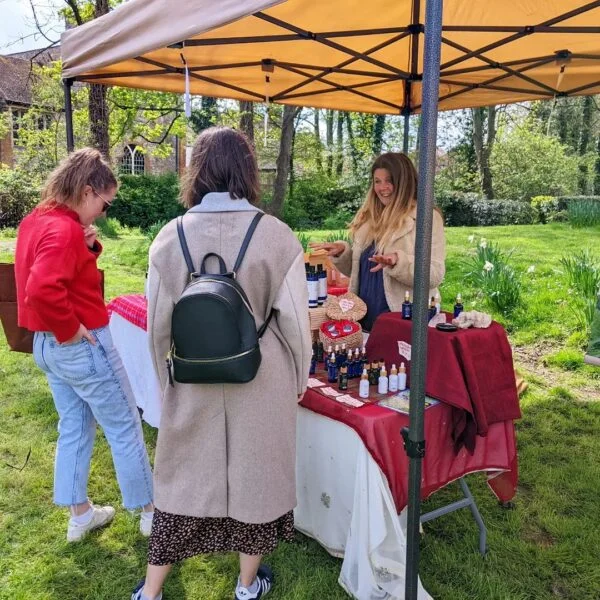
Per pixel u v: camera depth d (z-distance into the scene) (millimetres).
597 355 2791
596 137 24656
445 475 2219
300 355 1785
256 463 1742
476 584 2219
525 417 3830
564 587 2232
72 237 1986
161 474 1831
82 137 15734
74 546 2469
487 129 23203
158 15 2447
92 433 2449
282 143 17141
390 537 2033
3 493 2877
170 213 18906
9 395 4191
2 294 2287
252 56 3922
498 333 2279
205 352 1577
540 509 2746
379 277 2953
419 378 1714
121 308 3635
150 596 1954
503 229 13859
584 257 6488
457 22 3396
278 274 1686
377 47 3945
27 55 25875
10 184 15117
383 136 22328
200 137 1769
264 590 2148
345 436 2117
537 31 3400
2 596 2172
